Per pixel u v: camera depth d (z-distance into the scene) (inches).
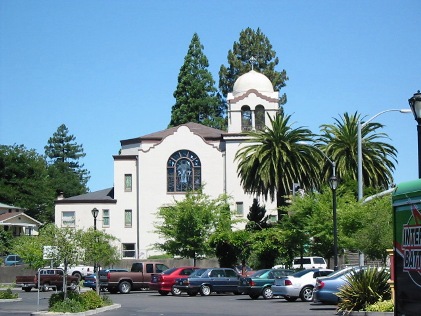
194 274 1706.4
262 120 2844.5
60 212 2856.8
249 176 2180.1
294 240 1883.6
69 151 5022.1
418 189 470.3
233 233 2133.4
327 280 1186.6
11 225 3075.8
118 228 2842.0
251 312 1125.1
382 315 923.4
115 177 2871.6
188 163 2851.9
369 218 1456.7
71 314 1094.4
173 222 2276.1
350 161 2208.4
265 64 3937.0
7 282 2453.2
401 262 491.8
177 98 3846.0
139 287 1865.2
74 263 1181.7
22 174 3836.1
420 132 769.6
